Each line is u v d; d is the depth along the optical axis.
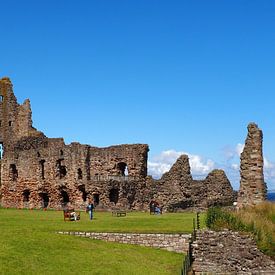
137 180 85.56
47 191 92.38
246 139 53.91
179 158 80.12
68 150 90.56
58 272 36.78
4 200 97.62
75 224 54.16
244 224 43.59
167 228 48.78
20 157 96.06
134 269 39.62
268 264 41.19
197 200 77.12
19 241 42.50
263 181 53.19
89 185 86.31
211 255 41.84
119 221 57.28
